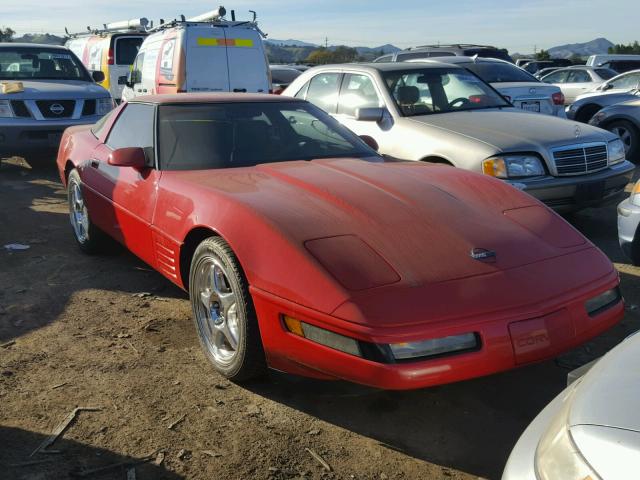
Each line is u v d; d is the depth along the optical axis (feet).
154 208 13.23
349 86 23.50
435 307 8.79
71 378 11.27
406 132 20.72
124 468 8.84
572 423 5.65
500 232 10.46
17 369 11.58
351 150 15.11
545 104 34.12
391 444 9.43
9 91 30.42
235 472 8.77
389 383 8.48
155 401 10.52
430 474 8.74
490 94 23.98
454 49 47.47
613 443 5.19
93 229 17.53
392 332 8.52
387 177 12.37
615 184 19.74
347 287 9.00
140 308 14.46
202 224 11.29
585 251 10.54
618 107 35.35
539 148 18.52
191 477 8.65
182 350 12.37
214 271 11.12
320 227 10.12
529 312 9.01
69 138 19.51
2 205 24.97
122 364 11.78
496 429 9.79
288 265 9.53
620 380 5.97
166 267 13.02
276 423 9.95
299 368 9.52
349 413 10.25
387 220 10.42
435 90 22.86
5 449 9.22
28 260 17.99
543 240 10.52
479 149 18.57
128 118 16.21
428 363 8.51
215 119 14.69
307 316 9.10
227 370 10.91
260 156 14.05
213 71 36.47
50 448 9.26
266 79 38.34
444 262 9.55
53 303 14.76
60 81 34.06
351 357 8.69
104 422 9.91
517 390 10.89
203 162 13.66
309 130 15.33
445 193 11.69
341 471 8.80
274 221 10.21
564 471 5.37
